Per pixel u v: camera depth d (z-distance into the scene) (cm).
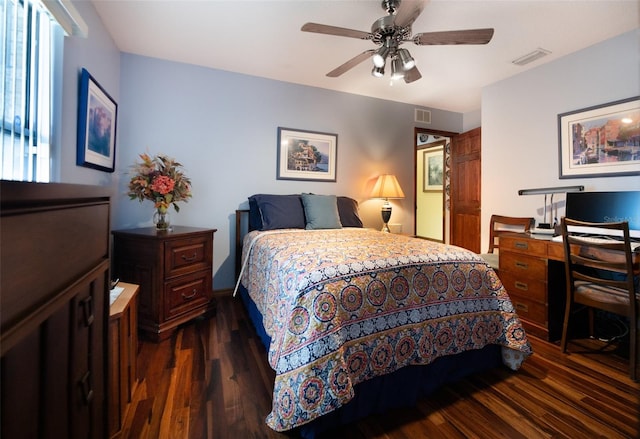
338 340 121
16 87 120
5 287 44
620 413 138
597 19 213
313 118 347
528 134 298
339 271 133
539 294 222
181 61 285
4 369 45
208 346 198
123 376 127
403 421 133
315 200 305
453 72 304
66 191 63
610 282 175
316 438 121
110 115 234
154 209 280
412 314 143
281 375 118
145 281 209
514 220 299
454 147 437
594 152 248
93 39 202
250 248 255
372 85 342
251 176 319
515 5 199
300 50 262
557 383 162
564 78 269
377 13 208
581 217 229
